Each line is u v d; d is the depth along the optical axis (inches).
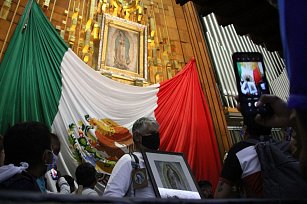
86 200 12.3
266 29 179.9
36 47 234.8
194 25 376.5
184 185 68.4
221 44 419.5
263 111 41.0
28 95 213.3
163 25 351.9
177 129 274.5
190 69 318.7
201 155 272.8
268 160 55.6
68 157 212.5
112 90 257.3
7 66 213.9
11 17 240.7
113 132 239.0
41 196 11.0
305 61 18.7
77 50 272.5
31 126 58.5
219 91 355.9
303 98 18.4
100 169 219.3
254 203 15.2
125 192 70.1
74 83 239.5
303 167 20.8
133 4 335.0
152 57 318.7
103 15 303.3
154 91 280.1
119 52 297.6
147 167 67.6
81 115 230.7
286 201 15.9
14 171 50.2
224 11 177.0
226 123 319.3
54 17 272.1
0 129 191.6
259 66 48.5
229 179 60.3
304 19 19.3
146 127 80.4
